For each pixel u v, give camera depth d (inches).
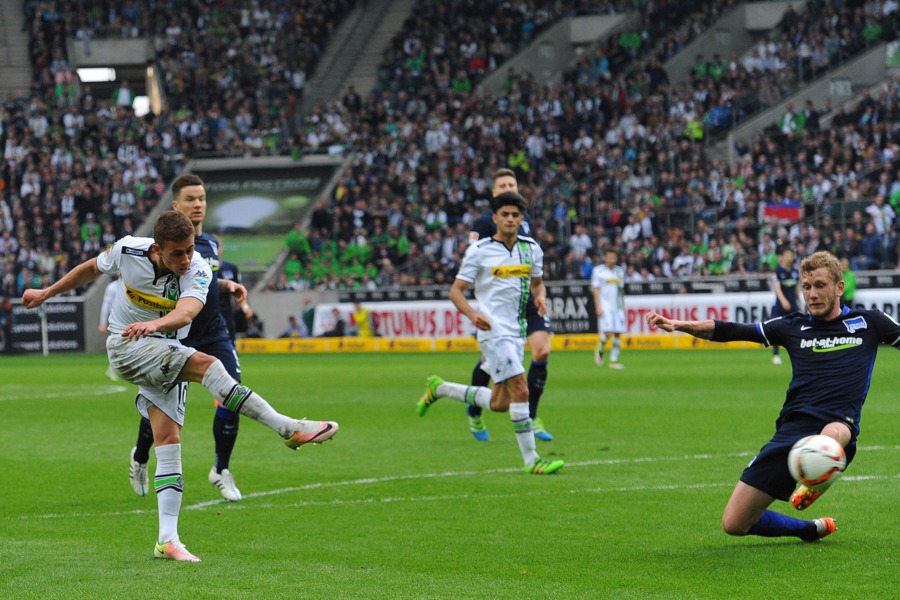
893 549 510.3
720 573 469.1
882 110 2753.4
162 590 453.1
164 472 521.0
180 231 494.9
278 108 3503.9
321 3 3718.0
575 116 3129.9
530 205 2903.5
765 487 495.5
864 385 505.7
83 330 2918.3
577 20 3474.4
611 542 537.6
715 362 1961.1
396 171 3184.1
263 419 497.7
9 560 516.7
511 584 456.1
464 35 3486.7
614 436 952.9
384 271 2886.3
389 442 952.9
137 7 3698.3
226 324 764.0
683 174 2792.8
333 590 449.1
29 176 3193.9
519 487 706.8
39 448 956.6
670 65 3255.4
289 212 3270.2
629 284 2549.2
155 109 3850.9
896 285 2365.9
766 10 3265.3
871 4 3031.5
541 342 926.4
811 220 2581.2
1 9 3821.4
